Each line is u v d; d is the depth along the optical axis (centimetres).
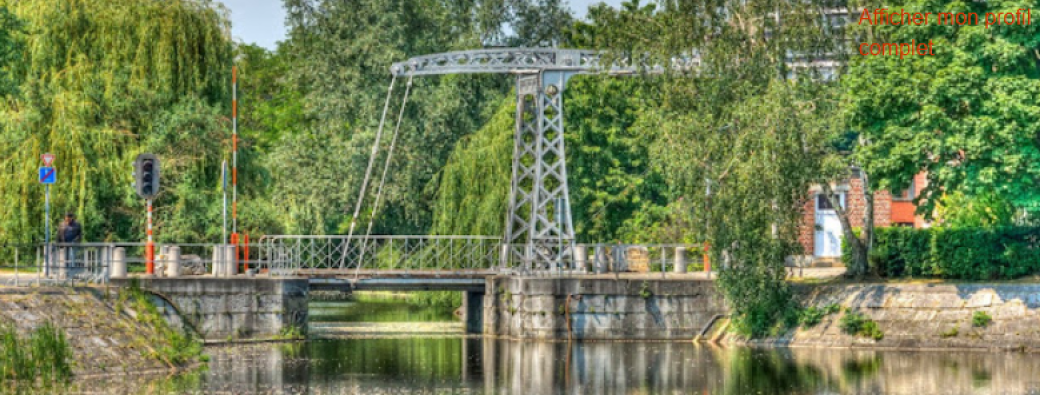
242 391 6800
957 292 8275
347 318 11312
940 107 8212
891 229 8831
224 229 9594
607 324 9162
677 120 8400
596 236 11700
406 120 13475
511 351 8544
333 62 13800
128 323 7575
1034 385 6856
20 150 9812
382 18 13812
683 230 10381
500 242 9950
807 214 10988
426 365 7875
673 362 7950
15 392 6531
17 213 9738
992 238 8588
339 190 12912
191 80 10588
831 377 7231
